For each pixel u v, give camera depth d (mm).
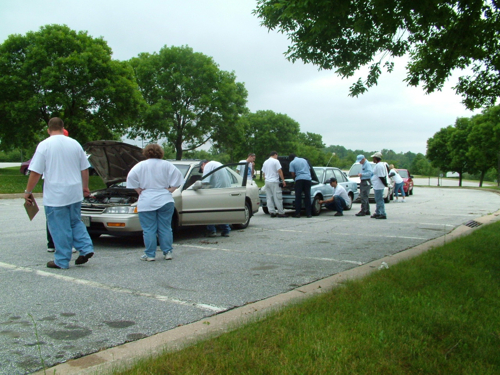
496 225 9203
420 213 13953
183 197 7852
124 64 30875
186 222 7906
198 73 41344
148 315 3783
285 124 75938
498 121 38406
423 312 3430
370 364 2543
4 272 5320
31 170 5328
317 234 8977
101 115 28984
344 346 2785
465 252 6102
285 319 3318
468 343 2887
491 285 4371
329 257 6480
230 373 2447
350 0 5109
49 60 26688
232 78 44312
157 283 4895
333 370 2473
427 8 5348
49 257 6262
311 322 3244
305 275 5312
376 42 6477
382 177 11945
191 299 4277
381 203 12070
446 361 2617
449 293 4016
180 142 42844
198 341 2945
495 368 2559
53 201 5426
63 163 5461
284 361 2588
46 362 2805
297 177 12211
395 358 2660
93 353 2949
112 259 6273
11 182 23188
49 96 26047
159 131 39875
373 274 4836
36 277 5098
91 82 28094
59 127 5582
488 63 7574
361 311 3496
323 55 6668
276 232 9297
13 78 26250
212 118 43125
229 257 6477
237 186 8750
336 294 4031
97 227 7188
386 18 5320
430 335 3021
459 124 59250
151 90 41438
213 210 8211
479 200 21562
